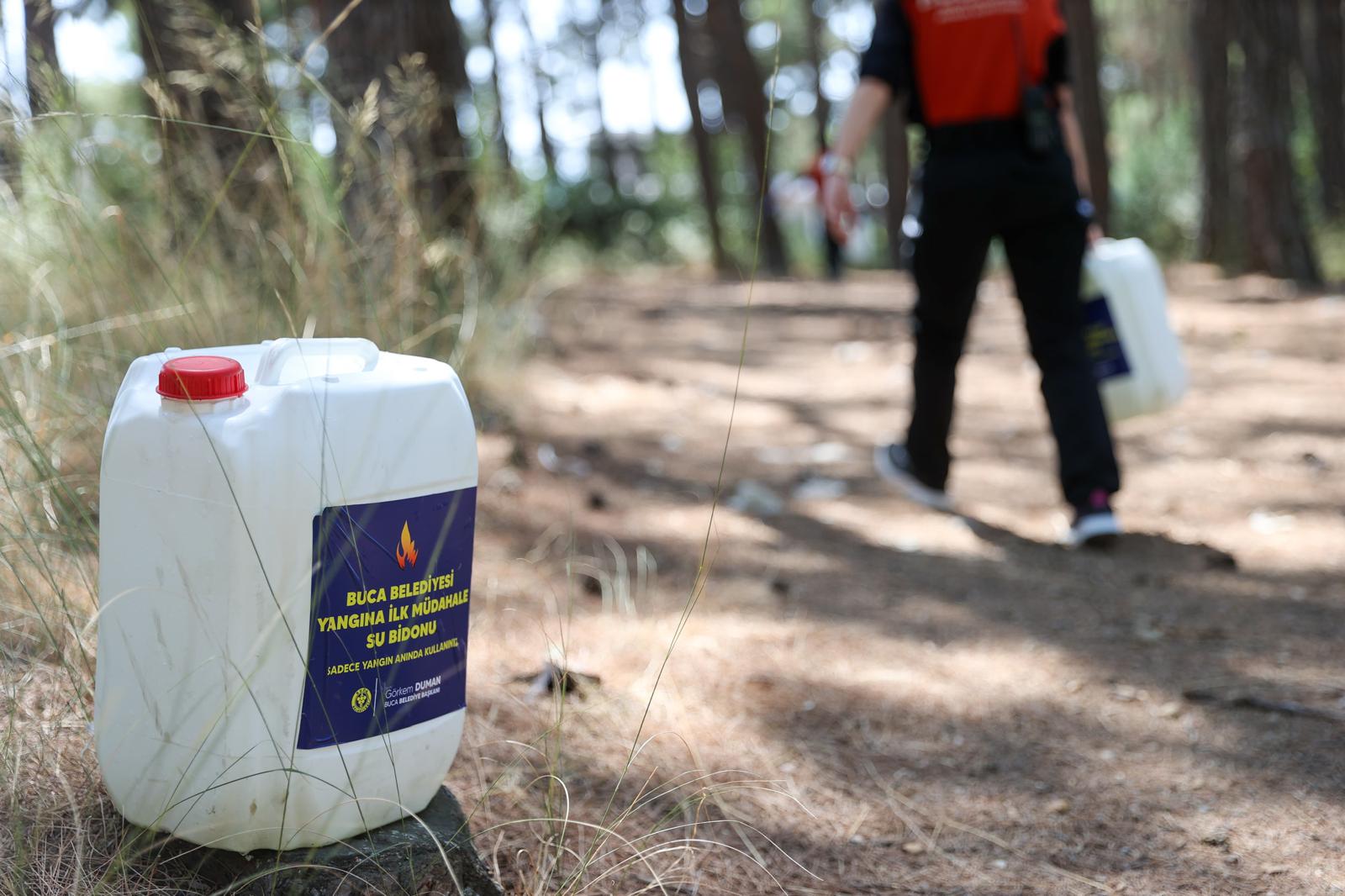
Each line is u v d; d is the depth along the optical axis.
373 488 1.53
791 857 1.91
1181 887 1.82
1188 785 2.15
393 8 5.02
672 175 30.08
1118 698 2.53
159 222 3.02
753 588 3.16
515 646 2.60
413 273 3.56
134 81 3.33
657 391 6.05
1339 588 3.18
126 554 1.53
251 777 1.49
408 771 1.65
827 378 6.80
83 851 1.62
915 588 3.26
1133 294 3.84
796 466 4.70
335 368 1.60
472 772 2.03
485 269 4.78
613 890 1.77
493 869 1.77
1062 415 3.58
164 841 1.58
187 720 1.50
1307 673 2.62
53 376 2.46
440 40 5.23
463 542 1.68
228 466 1.42
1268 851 1.92
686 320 9.51
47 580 1.96
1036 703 2.52
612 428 5.05
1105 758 2.26
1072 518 3.68
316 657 1.51
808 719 2.41
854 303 11.01
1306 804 2.05
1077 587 3.27
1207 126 13.66
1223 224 13.71
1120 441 4.96
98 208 2.80
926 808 2.08
